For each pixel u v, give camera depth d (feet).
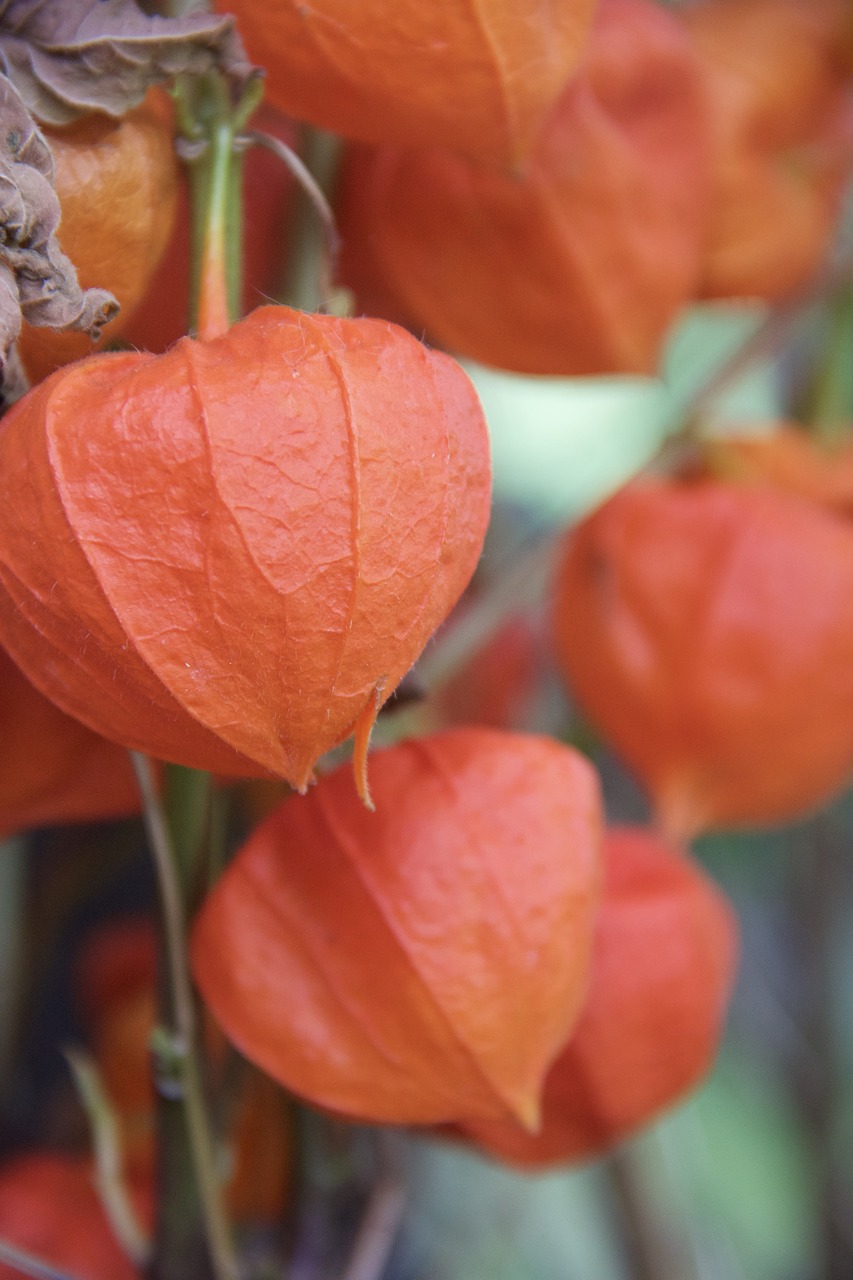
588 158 1.21
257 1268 1.29
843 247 1.52
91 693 1.04
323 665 1.01
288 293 1.24
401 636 1.02
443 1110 1.12
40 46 1.05
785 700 1.35
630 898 1.27
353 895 1.12
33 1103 1.53
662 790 1.38
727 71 1.38
